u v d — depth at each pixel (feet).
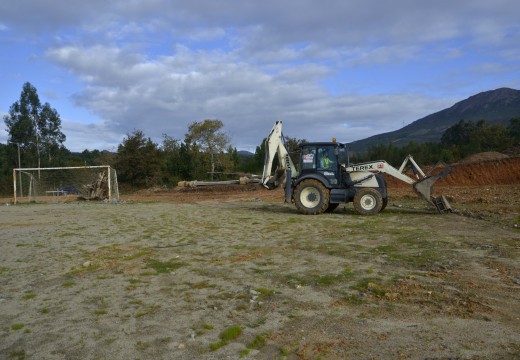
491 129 160.76
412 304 16.49
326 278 20.08
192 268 22.70
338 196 46.34
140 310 16.47
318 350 12.76
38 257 25.93
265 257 24.88
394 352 12.55
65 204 74.08
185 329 14.55
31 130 182.09
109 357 12.60
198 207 58.80
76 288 19.53
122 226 38.91
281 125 52.70
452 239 28.68
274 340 13.56
